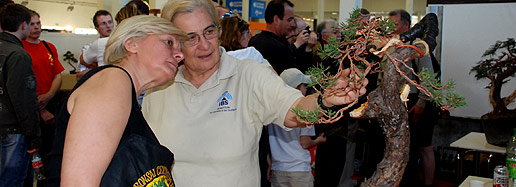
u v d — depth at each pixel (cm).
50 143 399
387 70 112
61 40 585
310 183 280
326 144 363
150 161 123
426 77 112
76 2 1017
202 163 165
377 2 618
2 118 317
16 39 322
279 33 352
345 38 115
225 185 163
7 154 320
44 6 984
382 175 117
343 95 124
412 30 116
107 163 108
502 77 291
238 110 166
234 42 301
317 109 122
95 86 115
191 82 169
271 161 299
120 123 112
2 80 313
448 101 114
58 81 413
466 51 339
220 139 165
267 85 160
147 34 128
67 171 104
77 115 108
